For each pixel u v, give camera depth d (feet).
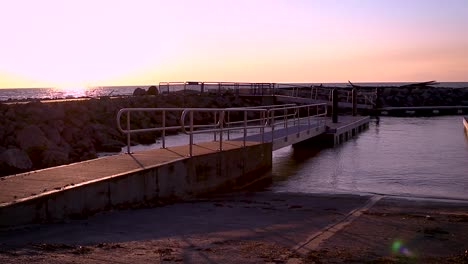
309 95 169.48
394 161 60.90
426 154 67.15
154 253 19.38
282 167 57.47
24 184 27.12
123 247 20.18
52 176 29.43
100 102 111.55
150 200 32.45
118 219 26.68
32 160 64.80
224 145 47.26
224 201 34.83
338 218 28.48
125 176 30.01
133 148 82.94
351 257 19.51
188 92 159.02
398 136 92.84
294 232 24.26
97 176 29.32
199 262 18.30
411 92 212.02
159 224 25.66
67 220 25.75
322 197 37.06
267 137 59.31
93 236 22.27
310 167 57.16
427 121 132.77
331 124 90.99
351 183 46.26
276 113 140.77
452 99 205.67
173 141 91.35
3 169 58.44
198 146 46.01
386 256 19.88
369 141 84.94
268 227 25.40
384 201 35.35
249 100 154.61
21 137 71.00
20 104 91.45
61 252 18.95
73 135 85.10
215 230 24.39
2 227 22.43
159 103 130.52
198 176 38.19
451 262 19.12
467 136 89.45
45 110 88.43
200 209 30.89
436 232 24.67
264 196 37.78
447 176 49.67
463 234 24.29
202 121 127.75
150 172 32.40
